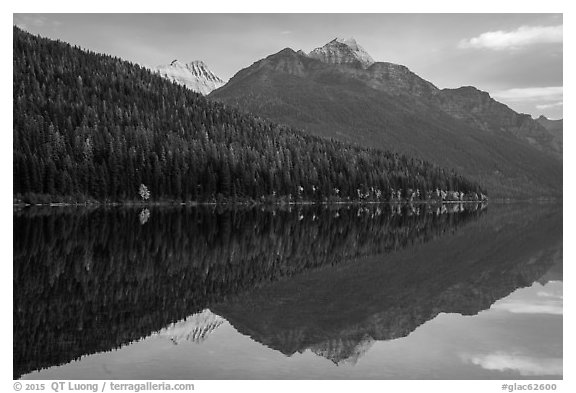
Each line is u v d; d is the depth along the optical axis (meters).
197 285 29.08
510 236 61.12
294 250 44.84
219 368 16.94
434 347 19.33
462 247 48.97
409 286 29.98
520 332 21.30
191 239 50.53
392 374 16.80
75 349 18.42
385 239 55.75
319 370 16.94
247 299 26.09
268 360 17.73
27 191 95.62
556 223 89.75
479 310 24.67
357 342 19.72
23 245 41.22
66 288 27.17
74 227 57.09
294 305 25.03
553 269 36.41
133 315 22.64
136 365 17.11
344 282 30.97
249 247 45.91
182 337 19.91
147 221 70.06
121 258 37.03
